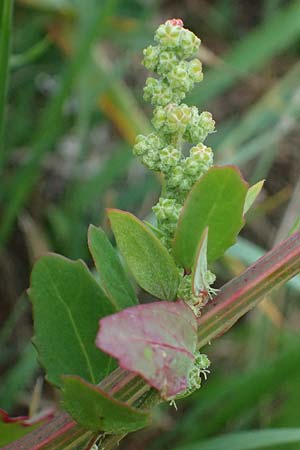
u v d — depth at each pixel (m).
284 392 0.32
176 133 0.13
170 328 0.11
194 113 0.13
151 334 0.11
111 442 0.14
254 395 0.29
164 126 0.13
